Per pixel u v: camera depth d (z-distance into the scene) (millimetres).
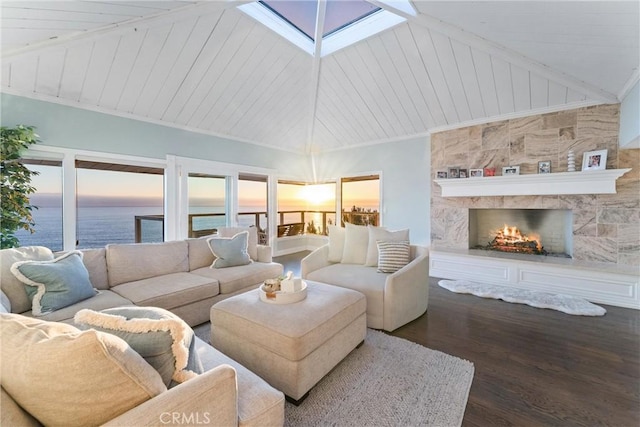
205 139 4695
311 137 5938
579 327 2605
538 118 3814
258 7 3160
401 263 2984
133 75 3326
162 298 2410
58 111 3234
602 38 2340
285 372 1627
